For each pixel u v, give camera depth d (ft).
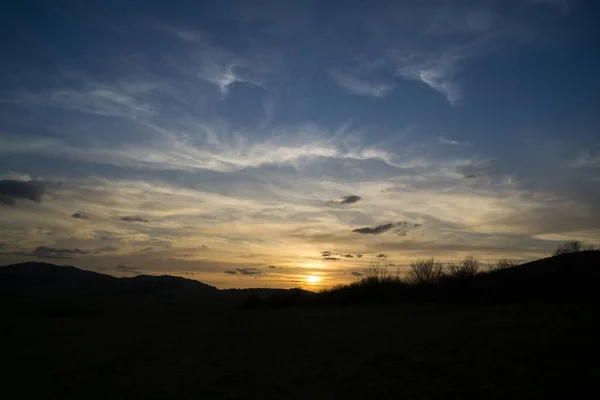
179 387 38.83
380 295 128.06
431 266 129.08
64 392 38.91
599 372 34.17
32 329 85.97
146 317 112.78
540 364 37.58
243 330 71.87
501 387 33.17
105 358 53.06
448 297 100.27
